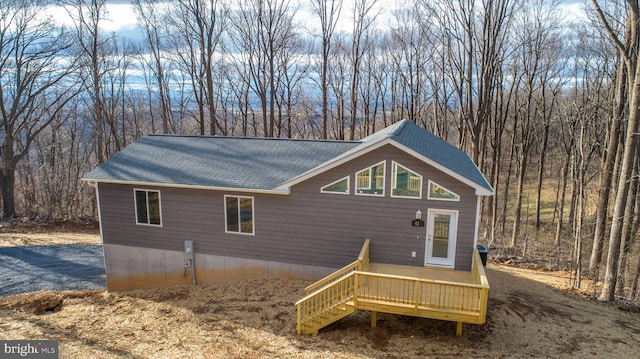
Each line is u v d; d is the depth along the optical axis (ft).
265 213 46.21
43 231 83.82
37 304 46.16
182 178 47.75
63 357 32.09
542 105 91.35
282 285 45.80
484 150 85.81
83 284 56.18
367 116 110.52
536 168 136.26
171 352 33.17
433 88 95.20
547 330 36.83
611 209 69.26
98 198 50.98
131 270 51.78
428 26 91.40
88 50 93.40
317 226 44.88
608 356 32.73
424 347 33.45
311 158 49.65
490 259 64.90
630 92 45.21
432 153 42.16
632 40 46.68
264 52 99.60
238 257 48.19
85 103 113.91
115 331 37.68
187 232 49.08
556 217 99.30
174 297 45.91
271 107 99.14
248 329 37.22
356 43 98.32
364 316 39.09
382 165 41.68
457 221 40.83
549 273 58.08
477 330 36.09
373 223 43.11
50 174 111.24
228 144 55.83
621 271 51.67
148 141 58.70
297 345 34.06
